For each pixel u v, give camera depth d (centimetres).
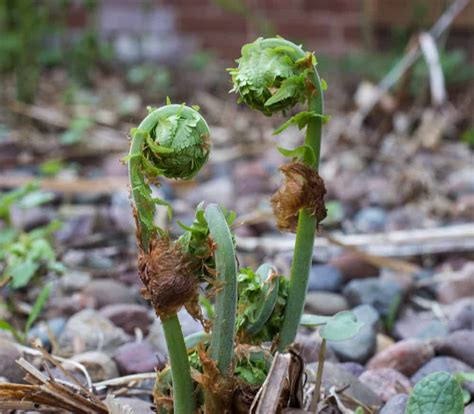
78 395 55
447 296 90
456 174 143
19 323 81
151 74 202
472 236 101
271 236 108
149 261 45
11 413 60
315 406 55
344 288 91
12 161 140
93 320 77
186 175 45
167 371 50
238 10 194
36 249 80
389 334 83
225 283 45
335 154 152
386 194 127
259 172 133
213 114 184
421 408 51
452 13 161
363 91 174
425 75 171
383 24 203
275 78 46
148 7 213
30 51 173
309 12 209
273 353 50
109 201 124
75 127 146
